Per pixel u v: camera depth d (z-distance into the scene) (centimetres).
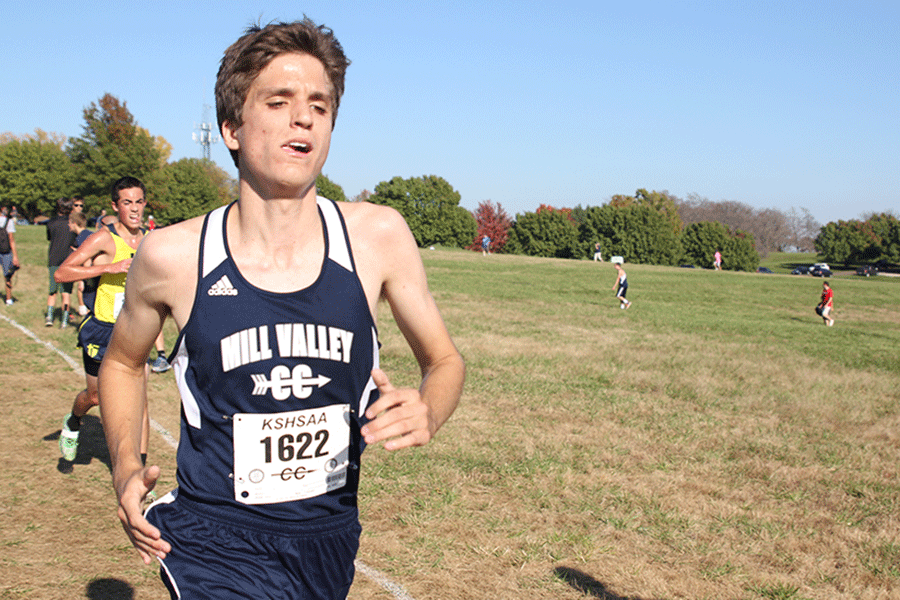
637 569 379
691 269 4472
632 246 7312
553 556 388
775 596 359
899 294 3316
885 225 8694
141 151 5228
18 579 334
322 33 157
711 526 441
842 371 1068
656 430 658
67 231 1060
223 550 168
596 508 459
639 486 506
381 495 463
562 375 900
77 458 508
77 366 807
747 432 667
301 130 151
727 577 377
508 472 517
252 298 158
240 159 159
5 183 6825
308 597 174
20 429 573
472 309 1709
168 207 5956
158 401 672
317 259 164
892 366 1177
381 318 1336
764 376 967
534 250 7562
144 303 169
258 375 160
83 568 349
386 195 7456
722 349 1237
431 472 508
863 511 478
